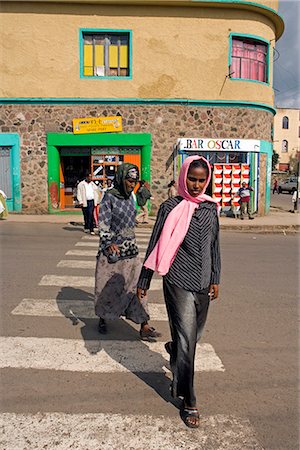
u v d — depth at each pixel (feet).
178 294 10.47
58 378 12.19
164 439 9.44
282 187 146.82
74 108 55.21
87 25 53.88
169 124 55.47
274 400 11.25
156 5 53.83
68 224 48.44
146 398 11.21
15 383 11.86
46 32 54.03
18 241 36.19
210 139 55.88
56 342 14.75
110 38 55.01
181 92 55.21
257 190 59.06
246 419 10.31
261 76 59.36
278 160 227.81
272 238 42.73
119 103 55.16
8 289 21.34
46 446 9.11
